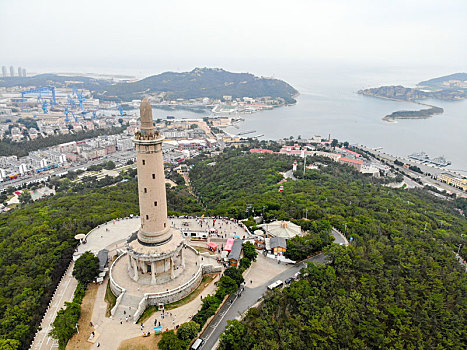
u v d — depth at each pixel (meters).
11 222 180.38
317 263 120.12
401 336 96.06
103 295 108.50
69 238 143.00
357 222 157.38
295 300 103.38
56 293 114.75
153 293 101.62
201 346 88.25
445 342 94.50
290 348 88.19
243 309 102.19
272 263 128.25
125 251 125.56
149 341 88.81
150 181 100.69
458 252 150.12
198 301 105.12
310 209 171.25
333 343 91.44
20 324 97.50
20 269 124.62
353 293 105.44
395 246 132.88
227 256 126.56
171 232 112.50
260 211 173.25
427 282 114.06
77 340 89.88
